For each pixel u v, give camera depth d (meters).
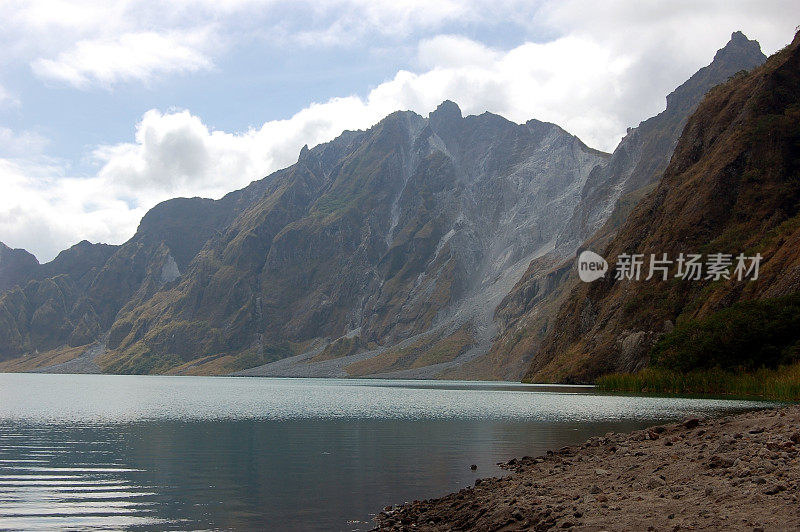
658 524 21.25
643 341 184.75
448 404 123.31
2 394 177.50
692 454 32.22
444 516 28.91
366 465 46.72
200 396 168.38
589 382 193.38
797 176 189.62
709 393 133.00
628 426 70.62
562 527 22.78
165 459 50.47
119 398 155.25
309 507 33.47
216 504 34.31
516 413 94.62
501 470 43.19
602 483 29.64
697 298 178.50
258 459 50.28
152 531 28.83
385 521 30.05
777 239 166.12
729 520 20.44
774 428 34.84
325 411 105.06
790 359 126.81
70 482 40.75
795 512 20.30
